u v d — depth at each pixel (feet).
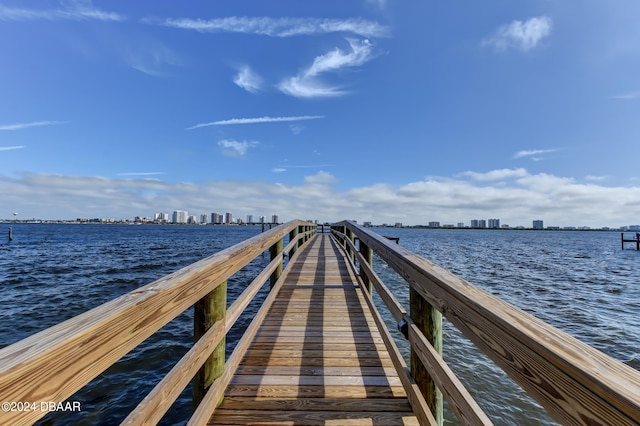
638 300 30.81
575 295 32.86
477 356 16.72
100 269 43.80
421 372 4.73
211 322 4.96
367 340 8.42
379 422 5.18
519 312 2.47
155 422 2.96
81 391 12.89
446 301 3.55
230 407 5.49
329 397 5.84
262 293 29.53
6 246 80.84
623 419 1.44
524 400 13.03
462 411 3.02
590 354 1.76
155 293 2.95
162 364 15.29
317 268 18.65
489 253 80.53
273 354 7.57
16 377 1.63
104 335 2.28
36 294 29.60
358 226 12.70
